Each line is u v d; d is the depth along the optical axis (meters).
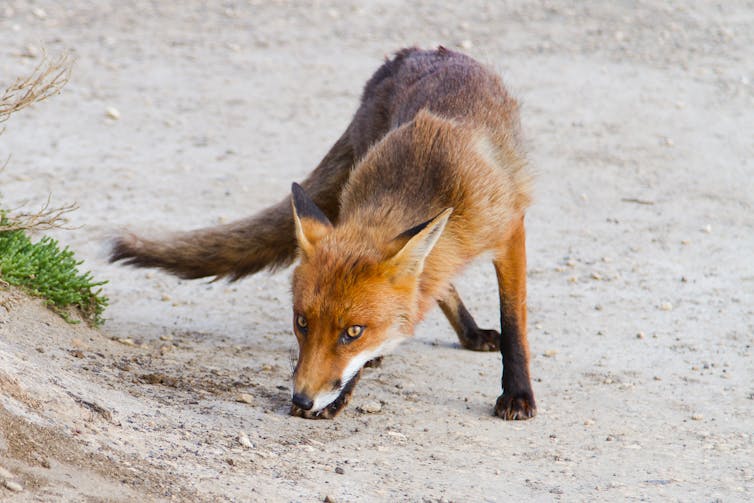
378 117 13.35
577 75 29.91
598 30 34.28
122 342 12.47
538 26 34.75
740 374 13.06
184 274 13.48
